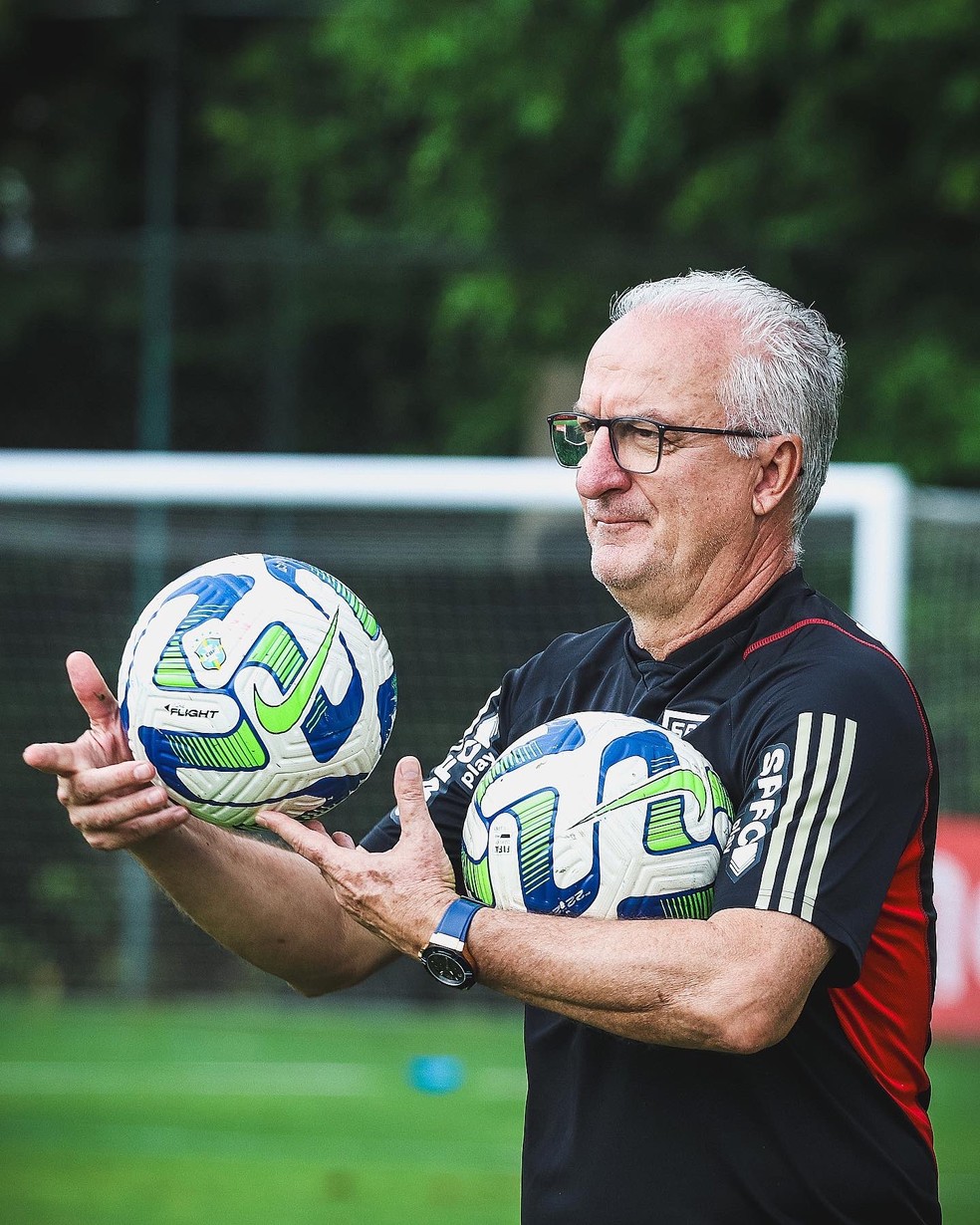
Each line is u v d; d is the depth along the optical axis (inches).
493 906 296.2
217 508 1360.7
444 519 1353.3
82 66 1875.0
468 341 1573.6
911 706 305.4
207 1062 1080.2
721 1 1483.8
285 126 1800.0
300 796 309.7
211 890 344.2
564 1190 311.6
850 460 1497.3
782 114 1577.3
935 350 1482.5
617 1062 307.4
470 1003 1284.4
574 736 302.2
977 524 1240.2
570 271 1546.5
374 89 1758.1
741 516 327.3
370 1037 1167.0
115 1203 759.7
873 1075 304.5
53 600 1378.0
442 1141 886.4
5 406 1558.8
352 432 1565.0
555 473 1045.2
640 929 279.9
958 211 1491.1
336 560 1352.1
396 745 1343.5
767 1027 273.6
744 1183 295.6
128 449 1553.9
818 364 335.6
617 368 330.6
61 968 1360.7
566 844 289.7
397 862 296.5
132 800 300.5
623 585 331.6
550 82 1601.9
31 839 1369.3
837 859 283.7
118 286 1551.4
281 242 1549.0
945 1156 848.3
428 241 1664.6
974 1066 1063.6
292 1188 789.2
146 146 1875.0
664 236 1638.8
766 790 289.9
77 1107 951.6
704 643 327.3
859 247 1526.8
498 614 1343.5
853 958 283.6
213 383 1547.7
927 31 1421.0
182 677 303.6
